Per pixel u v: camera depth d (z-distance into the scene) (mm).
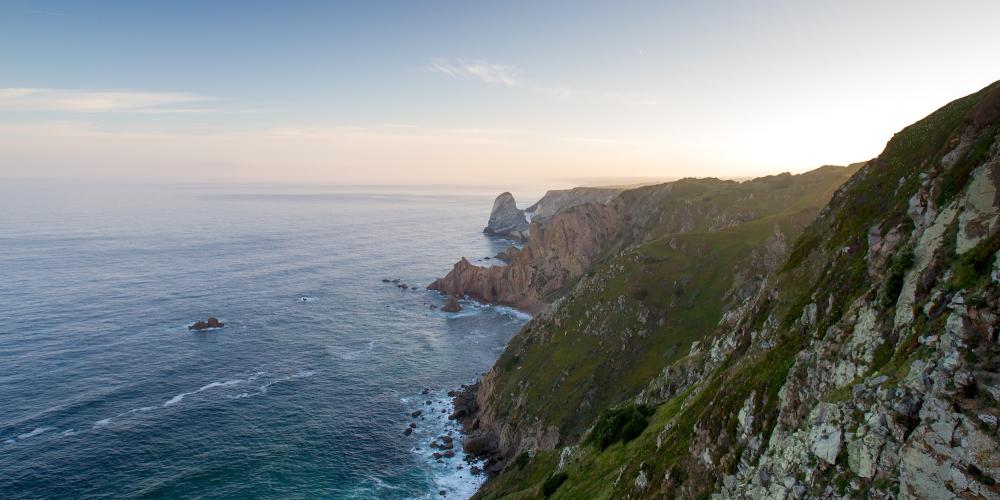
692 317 102562
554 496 52906
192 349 130750
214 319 147875
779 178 178000
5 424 91500
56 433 89938
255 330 147500
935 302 20438
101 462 82938
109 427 92875
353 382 119438
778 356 31719
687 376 58938
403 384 120938
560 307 127438
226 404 104125
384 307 180875
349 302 183500
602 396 93438
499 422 100938
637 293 112000
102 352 124750
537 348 117250
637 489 39062
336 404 108125
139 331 140625
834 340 25797
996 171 21234
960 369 17484
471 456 93562
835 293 30219
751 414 29797
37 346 125500
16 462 81375
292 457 88188
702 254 118750
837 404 22266
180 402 103750
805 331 31328
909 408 18781
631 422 53531
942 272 21250
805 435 23562
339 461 88750
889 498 18297
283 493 79312
